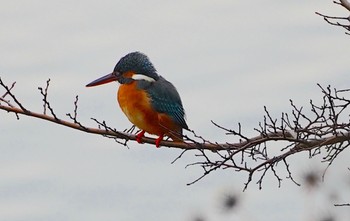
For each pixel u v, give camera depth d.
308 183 10.56
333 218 10.45
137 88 13.59
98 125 11.66
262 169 10.56
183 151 11.18
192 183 10.45
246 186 10.38
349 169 10.68
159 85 13.63
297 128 10.60
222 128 10.74
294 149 10.74
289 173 10.59
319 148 10.90
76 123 11.48
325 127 10.72
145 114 13.32
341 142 10.84
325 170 10.69
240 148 10.61
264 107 10.66
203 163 10.41
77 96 11.27
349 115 10.62
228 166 10.42
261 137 11.23
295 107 10.59
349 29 10.60
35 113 11.26
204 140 10.81
